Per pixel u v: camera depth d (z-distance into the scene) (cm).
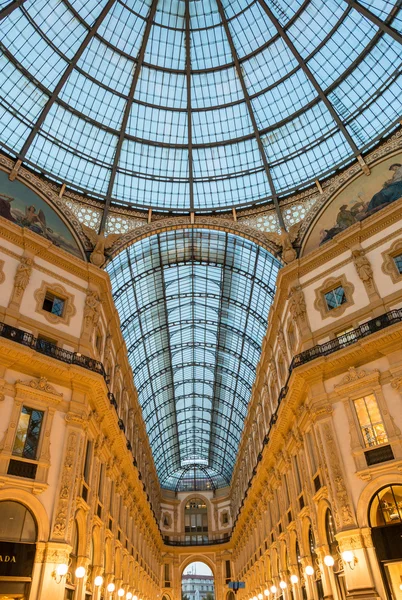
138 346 3916
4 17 2070
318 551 1738
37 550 1463
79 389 1841
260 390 3158
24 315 1816
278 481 2550
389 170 2202
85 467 1920
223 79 2738
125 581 2742
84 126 2555
